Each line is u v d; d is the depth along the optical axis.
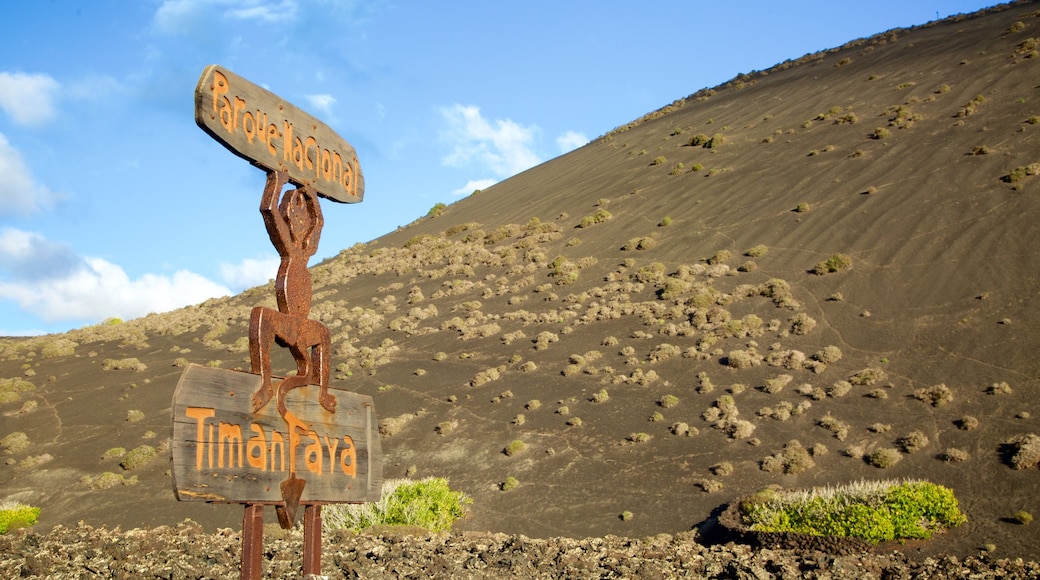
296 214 6.38
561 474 33.03
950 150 55.59
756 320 41.84
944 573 11.73
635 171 78.69
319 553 6.42
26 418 49.16
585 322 47.78
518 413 39.25
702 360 39.72
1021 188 47.03
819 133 69.44
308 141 6.66
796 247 50.03
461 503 30.83
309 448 6.25
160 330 68.19
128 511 34.66
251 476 5.61
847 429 31.11
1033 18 80.88
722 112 92.75
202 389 5.27
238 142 5.66
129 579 10.43
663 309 46.03
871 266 44.91
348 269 74.12
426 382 45.34
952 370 33.66
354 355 51.47
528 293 55.28
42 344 69.00
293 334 6.16
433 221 89.75
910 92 71.44
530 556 12.13
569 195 78.50
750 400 35.22
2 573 11.11
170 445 5.00
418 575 10.65
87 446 43.78
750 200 59.94
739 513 24.86
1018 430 28.27
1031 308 36.47
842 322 40.31
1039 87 61.09
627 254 57.09
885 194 52.78
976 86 66.19
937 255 43.72
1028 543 20.88
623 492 30.44
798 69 106.31
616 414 36.88
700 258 52.81
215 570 10.93
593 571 11.22
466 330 50.94
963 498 24.70
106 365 57.97
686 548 13.71
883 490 23.02
